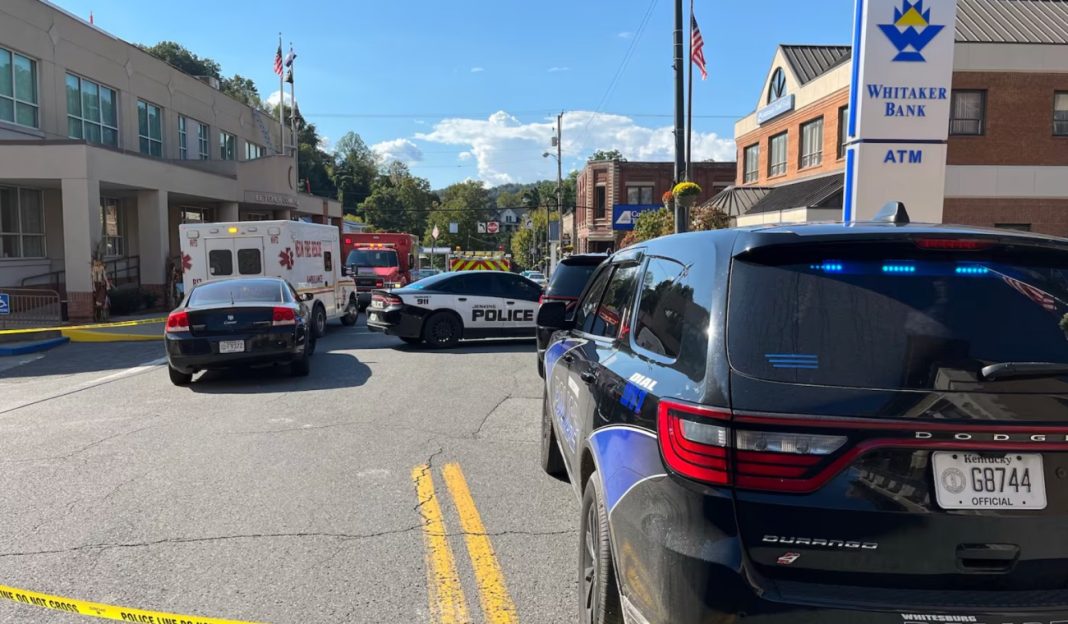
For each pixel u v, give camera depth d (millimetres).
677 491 2303
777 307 2385
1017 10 23469
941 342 2283
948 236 2467
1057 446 2195
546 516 4875
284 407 8391
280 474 5793
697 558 2189
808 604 2111
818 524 2166
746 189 28000
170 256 25219
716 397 2266
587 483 3264
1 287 19062
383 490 5395
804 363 2273
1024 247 2490
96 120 24438
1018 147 21547
